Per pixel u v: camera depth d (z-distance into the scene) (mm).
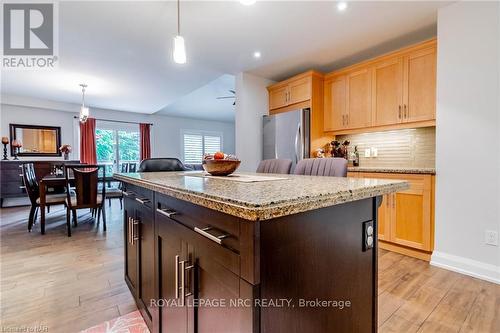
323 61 3416
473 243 2059
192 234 879
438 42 2246
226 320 728
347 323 946
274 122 3701
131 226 1646
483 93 2000
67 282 1991
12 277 2068
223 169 1573
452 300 1702
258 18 2391
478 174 2029
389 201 2592
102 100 5441
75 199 3510
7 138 5141
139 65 3502
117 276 2098
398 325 1458
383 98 2928
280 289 690
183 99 5871
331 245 863
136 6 2186
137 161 7004
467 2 2084
